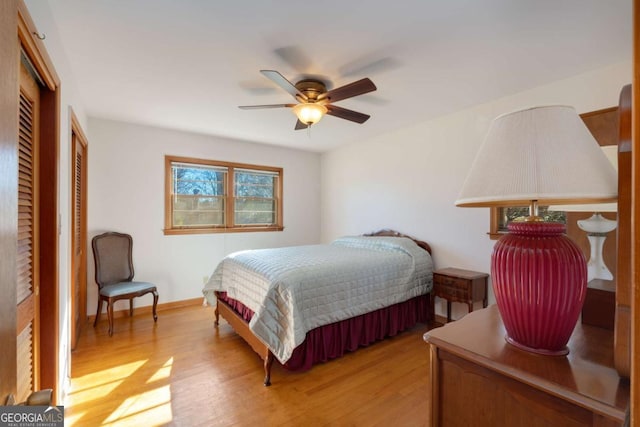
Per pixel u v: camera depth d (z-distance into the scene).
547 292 0.89
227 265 3.06
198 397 1.99
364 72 2.30
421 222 3.64
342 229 4.89
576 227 1.72
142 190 3.69
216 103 2.95
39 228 1.66
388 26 1.75
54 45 1.67
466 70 2.29
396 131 3.94
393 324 2.97
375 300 2.77
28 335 1.49
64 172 1.98
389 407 1.90
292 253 3.14
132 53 2.04
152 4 1.56
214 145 4.22
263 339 2.12
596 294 1.15
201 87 2.58
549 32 1.82
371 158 4.33
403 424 1.75
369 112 3.24
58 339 1.74
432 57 2.10
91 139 3.36
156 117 3.38
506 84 2.54
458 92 2.71
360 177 4.54
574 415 0.76
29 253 1.49
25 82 1.43
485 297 2.96
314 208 5.30
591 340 1.02
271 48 1.98
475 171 1.00
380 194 4.20
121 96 2.78
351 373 2.31
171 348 2.71
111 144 3.48
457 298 2.94
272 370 2.34
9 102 0.61
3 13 0.58
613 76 2.22
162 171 3.83
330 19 1.69
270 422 1.76
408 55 2.07
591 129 1.89
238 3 1.56
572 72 2.34
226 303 3.06
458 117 3.23
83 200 3.17
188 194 4.06
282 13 1.64
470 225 3.16
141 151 3.68
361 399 1.98
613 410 0.68
